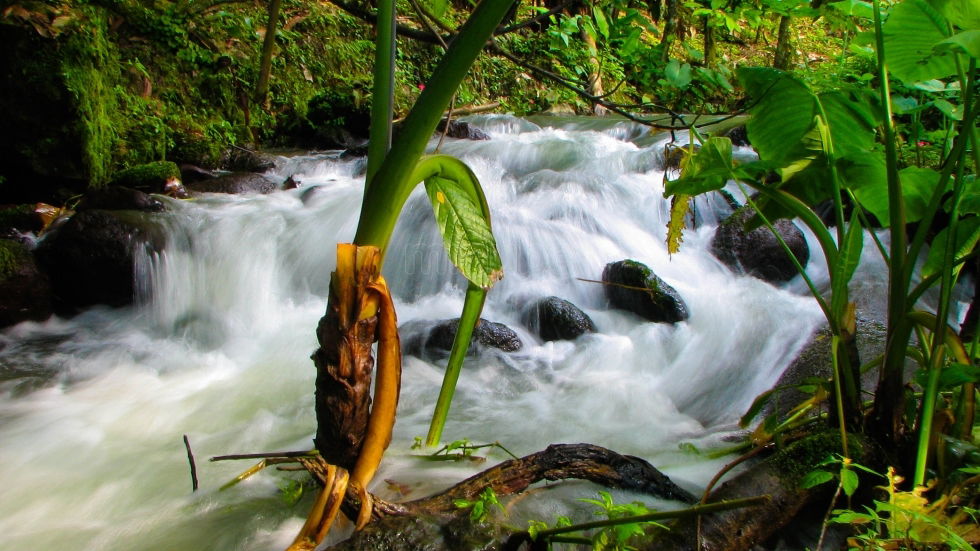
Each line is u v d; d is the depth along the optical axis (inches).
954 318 149.2
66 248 170.9
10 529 85.4
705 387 129.0
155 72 262.2
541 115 388.5
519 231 188.4
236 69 285.4
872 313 142.2
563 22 128.2
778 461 70.9
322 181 243.0
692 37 418.3
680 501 74.5
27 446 109.3
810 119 80.8
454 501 63.4
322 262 190.9
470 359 140.6
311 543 58.3
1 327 163.8
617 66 339.6
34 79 198.8
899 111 80.7
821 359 125.7
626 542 61.1
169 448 108.4
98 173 213.8
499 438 107.5
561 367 140.6
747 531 64.4
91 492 93.9
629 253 193.3
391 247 187.6
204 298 177.9
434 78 54.0
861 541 64.2
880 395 72.7
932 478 69.5
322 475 60.6
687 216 207.8
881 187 80.5
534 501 72.7
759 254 180.2
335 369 59.3
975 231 76.0
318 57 320.5
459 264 59.9
